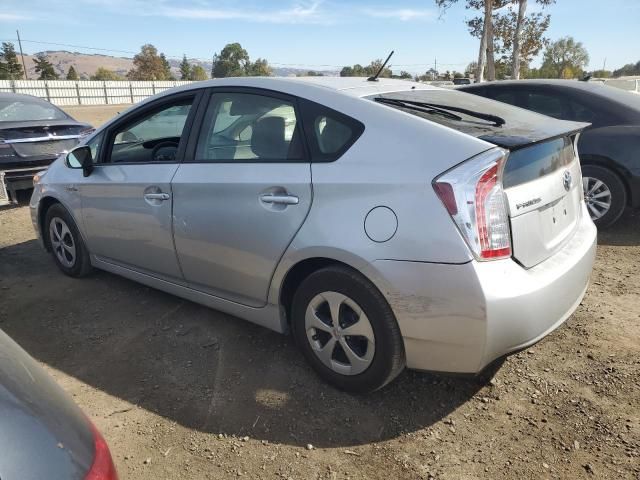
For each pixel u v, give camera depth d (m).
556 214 2.79
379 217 2.49
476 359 2.41
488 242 2.34
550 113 5.79
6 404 1.32
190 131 3.40
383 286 2.48
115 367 3.23
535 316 2.44
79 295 4.27
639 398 2.75
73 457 1.28
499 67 22.03
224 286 3.27
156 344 3.47
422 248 2.38
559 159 2.89
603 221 5.43
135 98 50.44
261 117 3.07
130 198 3.68
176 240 3.41
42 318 3.90
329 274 2.69
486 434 2.57
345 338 2.76
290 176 2.81
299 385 2.98
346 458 2.45
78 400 2.91
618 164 5.21
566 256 2.76
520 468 2.35
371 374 2.69
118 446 2.56
